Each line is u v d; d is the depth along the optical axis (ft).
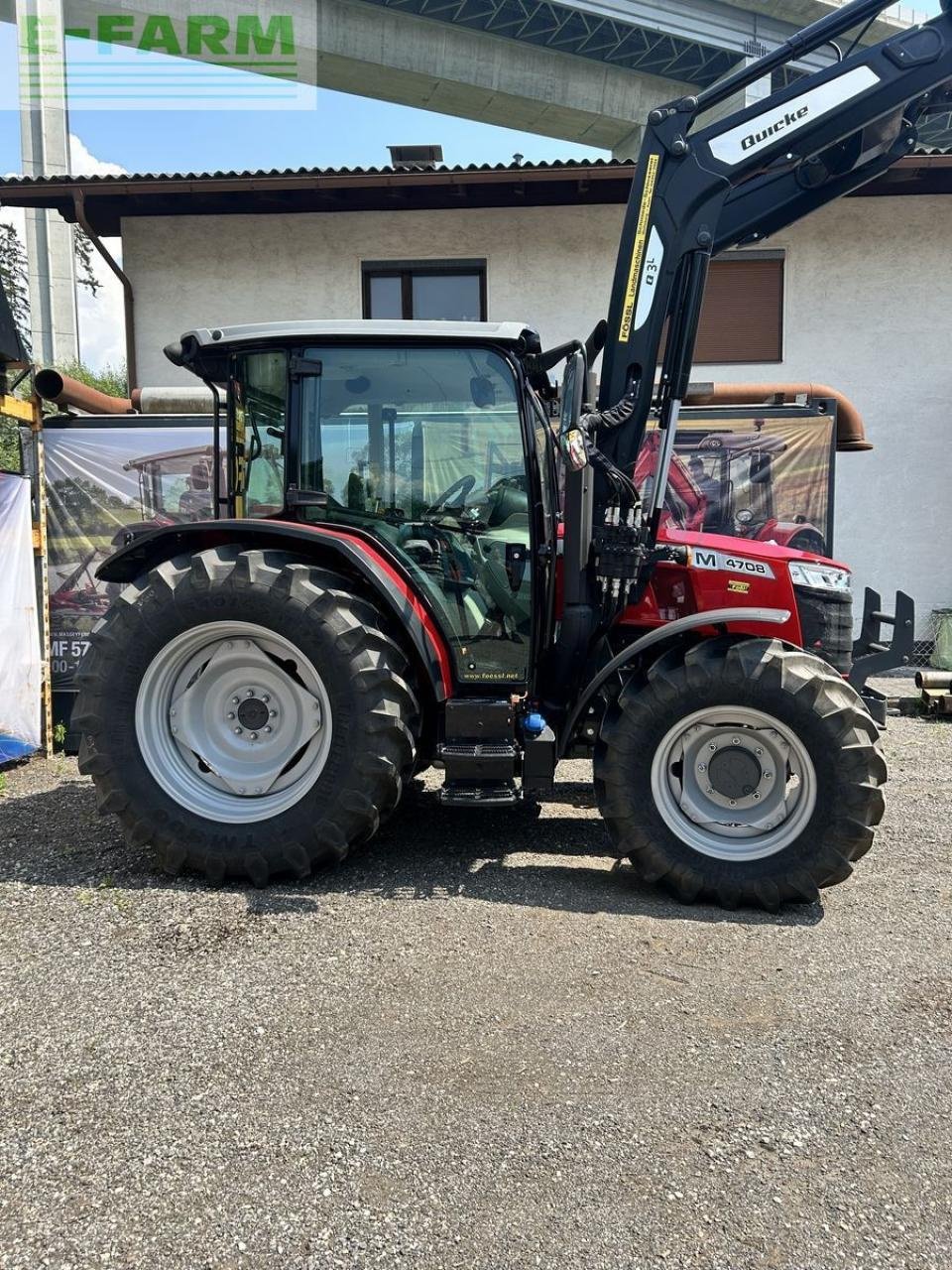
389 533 11.62
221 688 11.07
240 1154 5.92
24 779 15.72
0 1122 6.23
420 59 59.41
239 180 27.22
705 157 11.14
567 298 30.30
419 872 11.12
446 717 11.02
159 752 10.80
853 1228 5.35
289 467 11.62
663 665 10.65
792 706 10.06
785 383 29.22
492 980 8.25
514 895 10.39
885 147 11.84
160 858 10.75
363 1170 5.79
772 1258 5.13
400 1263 5.06
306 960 8.60
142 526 19.51
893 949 9.09
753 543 12.51
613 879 11.02
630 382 11.46
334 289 30.27
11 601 16.69
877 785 10.04
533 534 11.35
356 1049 7.12
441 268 30.35
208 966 8.46
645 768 10.38
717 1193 5.63
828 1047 7.26
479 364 11.37
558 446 11.18
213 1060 6.96
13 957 8.64
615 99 64.54
